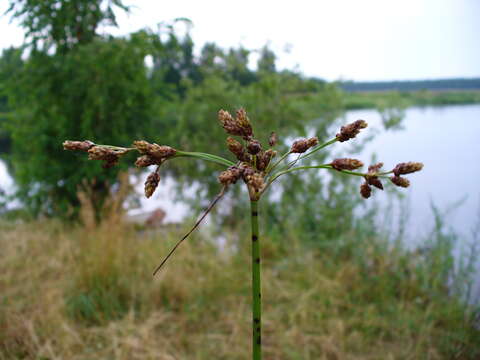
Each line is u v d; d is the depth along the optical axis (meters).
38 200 5.35
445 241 3.80
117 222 3.92
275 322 3.23
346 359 2.89
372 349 3.01
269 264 4.26
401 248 4.03
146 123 5.46
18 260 3.95
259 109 5.58
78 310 3.24
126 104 5.09
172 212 6.31
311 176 5.46
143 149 1.09
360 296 3.62
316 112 5.97
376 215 4.72
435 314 3.30
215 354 2.94
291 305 3.51
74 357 2.77
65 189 5.28
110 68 4.75
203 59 6.04
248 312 3.42
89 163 4.90
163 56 5.16
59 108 4.99
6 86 5.04
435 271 3.65
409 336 3.09
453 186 6.58
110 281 3.46
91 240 3.77
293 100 5.72
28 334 2.83
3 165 8.40
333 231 4.76
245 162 1.15
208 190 5.97
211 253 4.18
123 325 3.10
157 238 4.39
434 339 3.09
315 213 5.11
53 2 4.49
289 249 4.43
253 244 1.19
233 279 3.82
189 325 3.26
